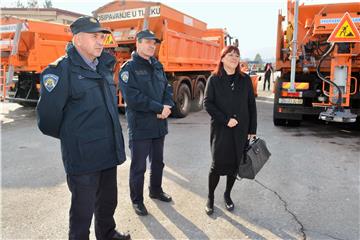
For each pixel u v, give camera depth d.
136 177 3.16
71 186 2.28
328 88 6.66
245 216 3.11
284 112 6.75
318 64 6.03
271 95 14.85
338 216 3.09
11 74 8.10
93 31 2.11
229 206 3.22
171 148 5.52
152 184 3.47
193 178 4.09
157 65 3.34
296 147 5.51
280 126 7.41
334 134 6.55
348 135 6.46
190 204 3.37
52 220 3.04
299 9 6.74
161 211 3.22
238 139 3.02
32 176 4.19
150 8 7.84
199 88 9.95
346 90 5.85
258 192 3.65
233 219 3.05
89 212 2.34
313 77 6.86
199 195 3.59
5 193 3.64
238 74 3.06
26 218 3.08
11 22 8.29
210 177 3.14
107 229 2.65
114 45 8.14
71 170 2.22
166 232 2.84
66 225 2.96
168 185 3.87
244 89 3.05
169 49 7.62
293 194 3.59
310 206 3.30
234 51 2.98
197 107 9.95
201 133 6.71
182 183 3.93
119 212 3.20
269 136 6.36
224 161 3.07
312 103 6.53
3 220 3.04
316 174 4.20
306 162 4.69
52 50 8.91
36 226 2.94
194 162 4.73
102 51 2.36
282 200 3.44
